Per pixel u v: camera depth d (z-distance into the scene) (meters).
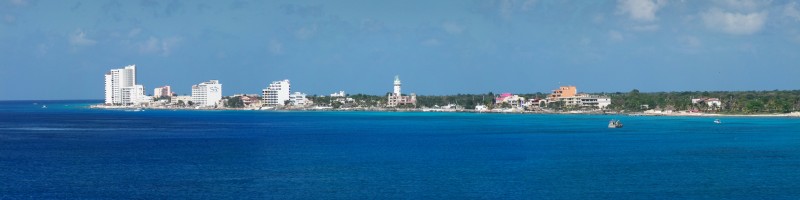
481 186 109.88
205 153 158.88
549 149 170.00
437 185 110.75
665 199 100.31
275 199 99.38
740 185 111.44
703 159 145.75
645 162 140.25
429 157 149.62
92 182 113.50
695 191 106.44
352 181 114.44
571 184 111.94
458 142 193.88
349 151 164.00
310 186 109.69
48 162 140.62
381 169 128.75
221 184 111.31
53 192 104.50
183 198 99.94
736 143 187.62
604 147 175.75
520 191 105.81
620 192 105.38
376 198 100.44
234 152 161.50
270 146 179.38
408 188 108.06
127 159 145.88
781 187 109.69
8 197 100.81
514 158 147.62
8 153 159.75
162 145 183.25
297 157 149.50
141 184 111.38
